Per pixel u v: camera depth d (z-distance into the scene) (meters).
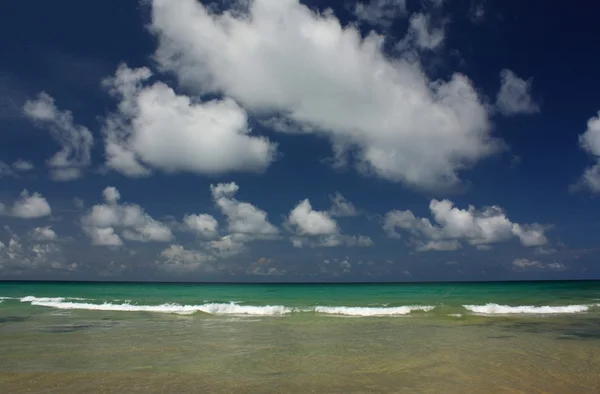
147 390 9.08
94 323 20.27
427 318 22.16
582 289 50.16
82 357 12.46
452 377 10.25
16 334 16.91
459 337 16.11
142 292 47.69
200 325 19.58
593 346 14.25
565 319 21.61
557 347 14.05
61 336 16.33
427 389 9.22
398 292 45.94
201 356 12.62
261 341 15.23
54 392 8.95
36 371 10.75
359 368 11.14
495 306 26.06
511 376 10.34
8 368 11.07
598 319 21.64
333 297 37.84
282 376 10.30
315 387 9.35
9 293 45.84
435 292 45.34
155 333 17.11
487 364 11.60
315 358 12.36
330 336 16.36
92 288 59.78
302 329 18.23
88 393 8.86
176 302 32.91
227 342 15.05
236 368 11.12
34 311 26.02
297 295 40.91
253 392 8.95
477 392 9.03
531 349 13.69
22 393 8.89
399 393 8.91
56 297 38.94
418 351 13.37
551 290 48.06
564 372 10.73
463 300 33.38
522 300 32.88
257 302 32.44
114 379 10.00
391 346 14.21
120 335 16.61
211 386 9.40
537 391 9.11
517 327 18.67
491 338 15.82
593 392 9.06
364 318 22.22
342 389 9.20
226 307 26.02
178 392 8.92
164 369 11.00
